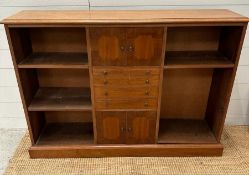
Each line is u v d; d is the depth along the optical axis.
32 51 1.83
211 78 1.99
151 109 1.75
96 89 1.66
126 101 1.71
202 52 1.83
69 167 1.82
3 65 2.00
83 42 1.81
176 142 1.89
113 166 1.83
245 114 2.24
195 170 1.80
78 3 1.80
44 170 1.80
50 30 1.77
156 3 1.80
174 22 1.43
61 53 1.82
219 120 1.85
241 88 2.12
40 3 1.80
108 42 1.50
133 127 1.82
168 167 1.82
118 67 1.59
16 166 1.83
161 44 1.51
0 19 1.84
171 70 1.95
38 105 1.76
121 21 1.43
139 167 1.82
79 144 1.89
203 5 1.81
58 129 2.07
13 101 2.17
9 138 2.16
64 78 1.97
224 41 1.75
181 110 2.14
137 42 1.51
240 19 1.44
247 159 1.90
